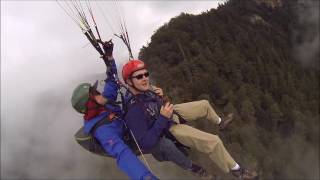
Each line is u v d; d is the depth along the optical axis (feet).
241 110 244.42
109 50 15.72
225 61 289.53
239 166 15.33
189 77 252.42
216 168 16.03
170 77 246.68
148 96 15.46
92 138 14.56
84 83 14.48
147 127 14.82
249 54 318.45
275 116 260.42
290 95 291.17
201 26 329.93
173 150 15.52
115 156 13.47
